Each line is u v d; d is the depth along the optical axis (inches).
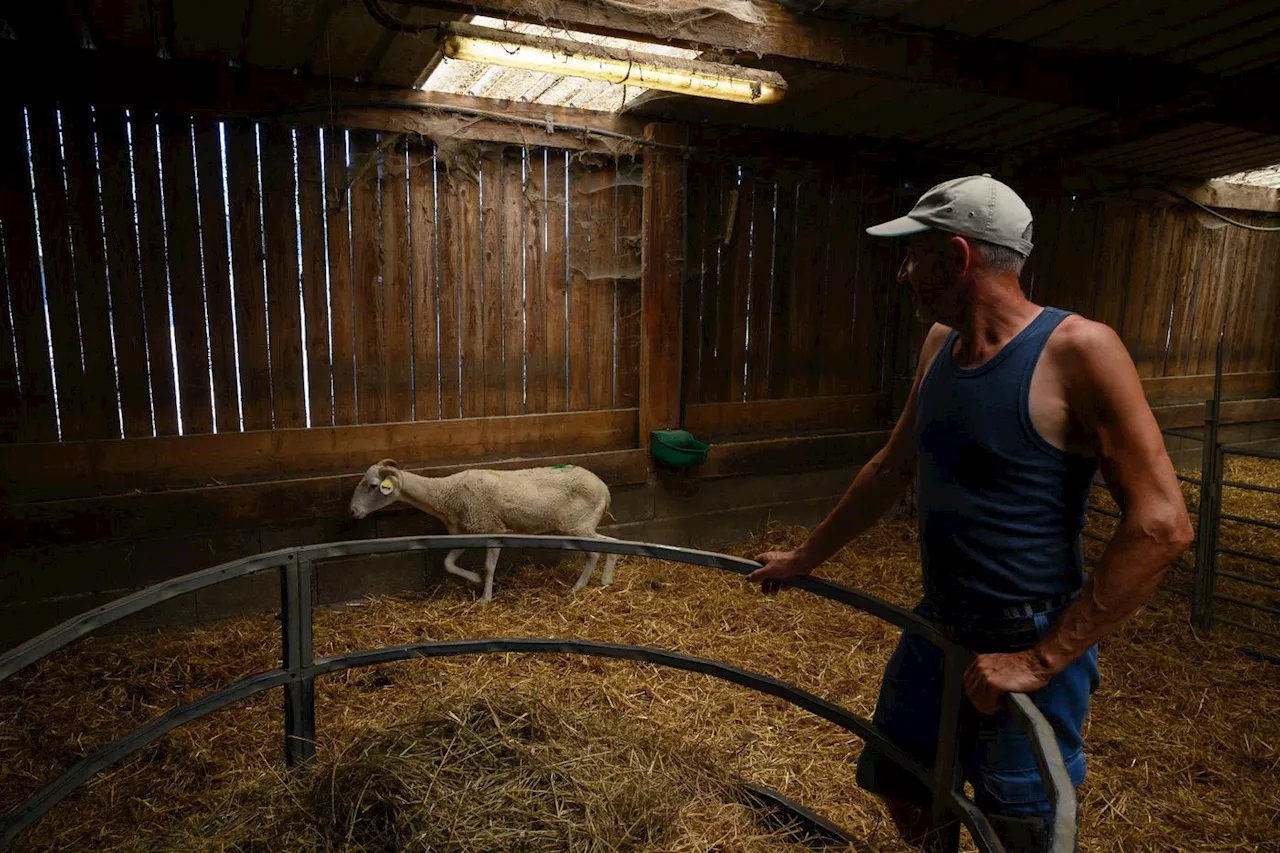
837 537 72.9
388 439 179.6
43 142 144.9
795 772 111.0
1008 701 51.2
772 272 222.4
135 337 156.3
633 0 124.9
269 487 162.1
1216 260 311.9
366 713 124.3
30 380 149.4
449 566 172.4
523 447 194.4
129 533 152.6
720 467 210.5
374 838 69.6
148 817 99.2
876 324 242.5
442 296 181.6
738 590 181.5
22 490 150.2
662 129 193.9
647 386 201.2
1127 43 155.6
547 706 86.6
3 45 138.3
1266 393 339.6
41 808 59.2
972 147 234.1
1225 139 226.5
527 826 69.5
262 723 121.3
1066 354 54.4
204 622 161.3
